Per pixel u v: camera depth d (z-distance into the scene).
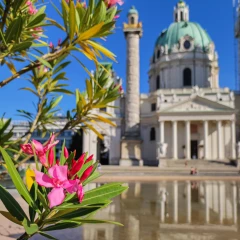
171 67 71.38
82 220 2.09
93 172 2.46
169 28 76.50
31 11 3.66
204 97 59.28
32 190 2.24
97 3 3.18
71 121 4.48
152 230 9.15
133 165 56.03
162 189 22.28
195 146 63.41
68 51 3.20
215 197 17.69
